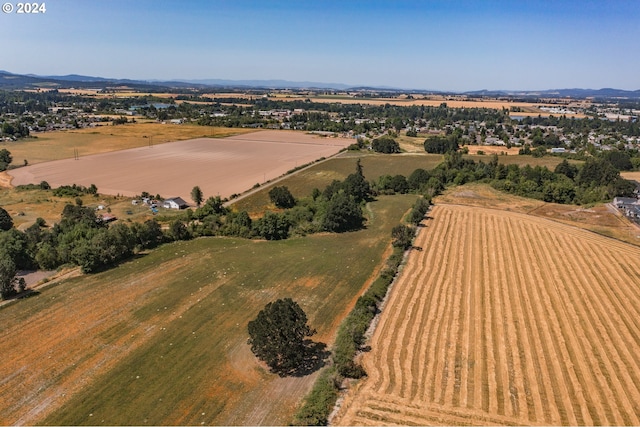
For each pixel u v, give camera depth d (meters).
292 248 74.31
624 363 42.53
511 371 41.09
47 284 59.28
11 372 40.97
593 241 75.94
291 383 39.84
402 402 36.84
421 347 44.81
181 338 46.78
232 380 40.16
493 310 52.38
